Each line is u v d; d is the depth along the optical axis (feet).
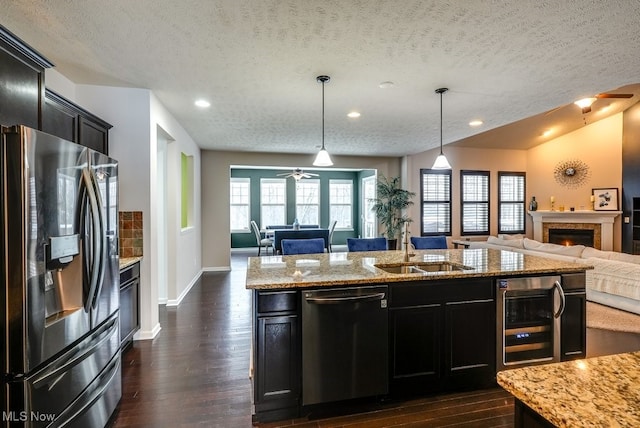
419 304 7.68
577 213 25.75
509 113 14.80
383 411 7.30
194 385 8.34
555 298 8.31
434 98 12.72
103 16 7.18
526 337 8.25
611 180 24.85
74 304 5.84
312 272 8.10
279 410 7.07
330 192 37.22
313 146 22.43
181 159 18.20
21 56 5.83
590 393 2.70
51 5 6.77
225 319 13.34
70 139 8.93
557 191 27.89
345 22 7.47
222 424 6.88
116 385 7.23
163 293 15.47
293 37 8.11
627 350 9.95
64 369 5.46
